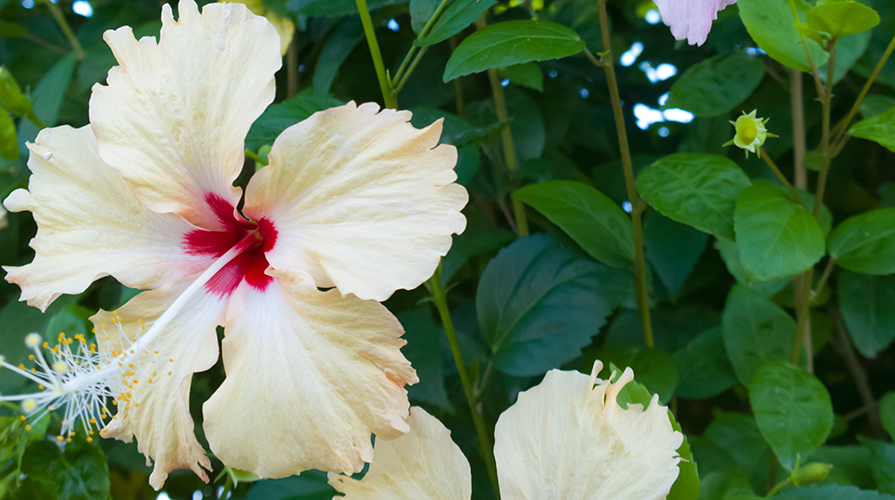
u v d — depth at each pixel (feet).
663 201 1.77
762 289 1.92
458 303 2.19
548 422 1.56
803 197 1.94
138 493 2.23
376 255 1.48
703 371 1.96
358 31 1.96
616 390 1.54
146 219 1.61
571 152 2.37
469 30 2.11
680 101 1.99
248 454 1.51
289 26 2.05
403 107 2.14
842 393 2.30
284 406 1.50
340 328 1.49
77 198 1.59
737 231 1.72
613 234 1.84
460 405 1.99
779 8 1.79
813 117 2.10
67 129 1.60
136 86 1.56
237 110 1.54
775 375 1.81
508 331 1.81
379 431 1.48
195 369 1.57
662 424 1.54
